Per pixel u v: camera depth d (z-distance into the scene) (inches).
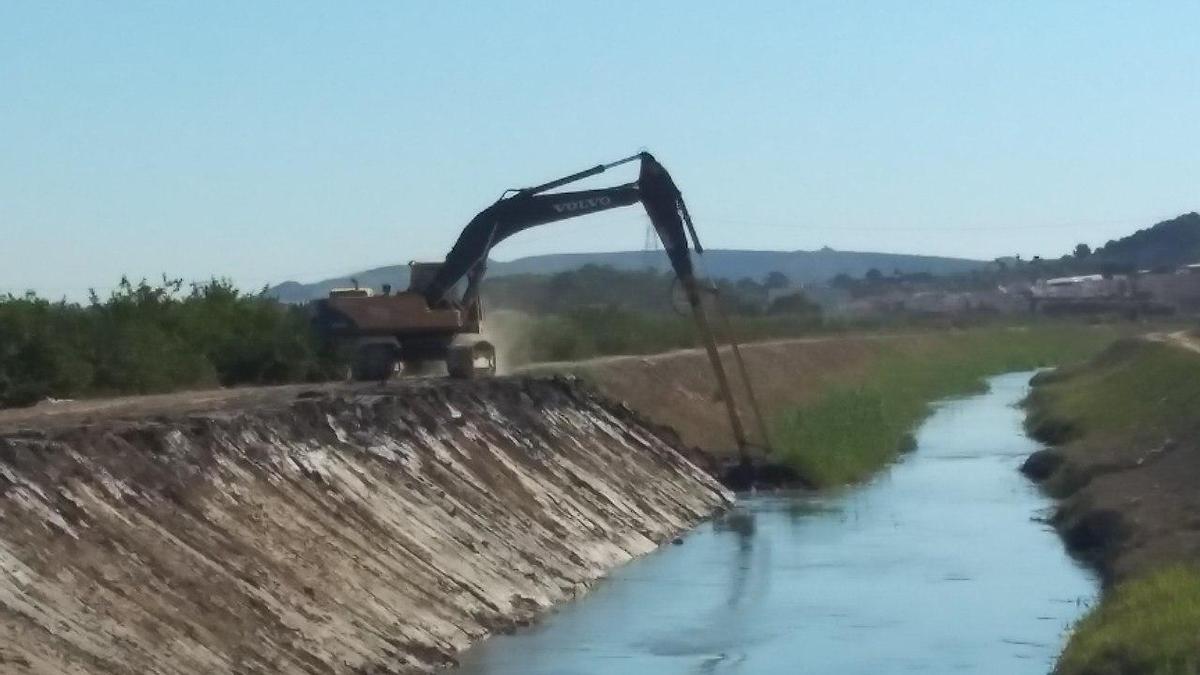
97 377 1866.4
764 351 3604.8
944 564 1509.6
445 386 1690.5
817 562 1540.4
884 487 2119.8
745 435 2353.6
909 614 1285.7
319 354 2213.3
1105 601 1151.0
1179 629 938.7
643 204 1907.0
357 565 1115.3
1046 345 5708.7
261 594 978.7
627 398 2482.8
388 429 1422.2
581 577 1421.0
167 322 2196.1
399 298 1993.1
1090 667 949.8
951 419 3289.9
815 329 5078.7
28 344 1761.8
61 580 848.9
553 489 1611.7
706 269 1948.8
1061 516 1737.2
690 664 1109.7
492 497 1459.2
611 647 1160.2
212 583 950.4
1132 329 6038.4
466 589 1211.2
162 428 1088.2
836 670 1099.9
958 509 1887.3
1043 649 1155.3
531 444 1706.4
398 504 1277.1
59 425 1138.7
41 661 755.4
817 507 1939.0
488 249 1975.9
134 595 882.8
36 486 917.8
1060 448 2383.1
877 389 3491.6
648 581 1445.6
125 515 964.0
